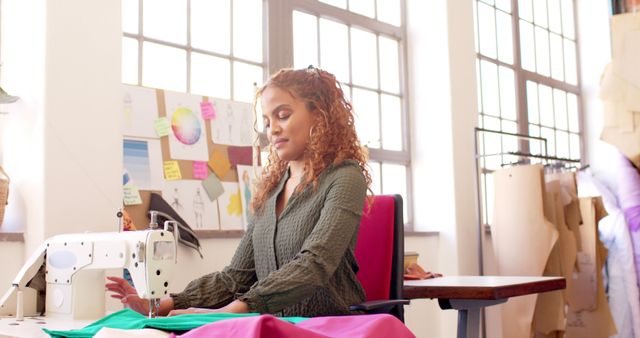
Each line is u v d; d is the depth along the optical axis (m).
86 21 2.65
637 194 4.77
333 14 4.38
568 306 4.62
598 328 4.54
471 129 4.85
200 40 3.58
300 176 1.82
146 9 3.34
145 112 3.08
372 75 4.68
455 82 4.77
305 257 1.56
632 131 4.77
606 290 4.92
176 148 3.17
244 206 3.41
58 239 1.87
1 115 2.67
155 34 3.38
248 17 3.85
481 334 4.71
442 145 4.71
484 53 5.43
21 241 2.51
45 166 2.48
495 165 5.36
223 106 3.40
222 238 3.28
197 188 3.23
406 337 1.12
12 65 2.65
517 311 4.14
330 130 1.76
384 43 4.80
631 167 4.80
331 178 1.72
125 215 2.78
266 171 1.93
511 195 4.30
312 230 1.69
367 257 2.33
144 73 3.30
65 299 1.81
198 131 3.27
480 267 4.50
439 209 4.70
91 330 1.27
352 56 4.55
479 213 4.54
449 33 4.76
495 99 5.48
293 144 1.77
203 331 0.99
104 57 2.69
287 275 1.52
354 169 1.73
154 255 1.66
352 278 1.75
